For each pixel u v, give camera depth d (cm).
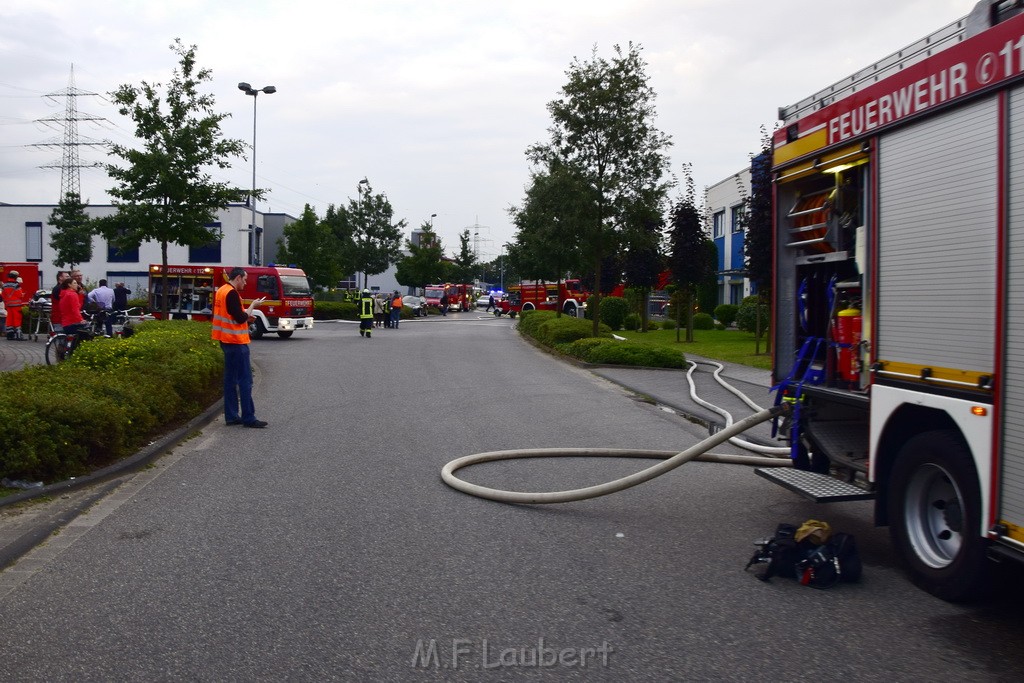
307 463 855
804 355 691
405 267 6856
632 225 2273
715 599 490
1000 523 432
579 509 695
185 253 5422
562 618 458
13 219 5688
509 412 1225
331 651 411
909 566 513
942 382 481
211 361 1246
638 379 1650
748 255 2106
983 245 450
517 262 3450
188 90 2286
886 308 537
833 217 627
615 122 2188
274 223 6016
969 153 463
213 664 395
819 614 468
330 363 1928
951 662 406
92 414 768
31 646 414
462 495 729
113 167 2278
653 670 394
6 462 699
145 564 539
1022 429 419
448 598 486
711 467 873
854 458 619
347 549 575
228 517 651
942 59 485
